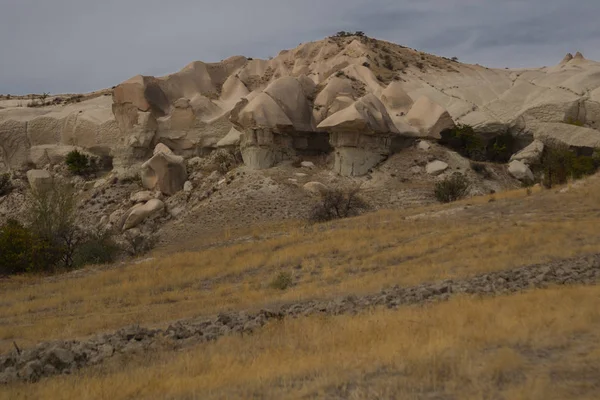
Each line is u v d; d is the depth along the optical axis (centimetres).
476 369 742
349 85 5969
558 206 2798
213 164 5766
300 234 2936
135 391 847
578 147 5922
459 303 1259
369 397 686
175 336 1270
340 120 5028
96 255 3466
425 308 1273
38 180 6444
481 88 7581
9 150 7275
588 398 634
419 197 4541
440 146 5628
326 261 2367
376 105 5288
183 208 5100
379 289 1745
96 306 2006
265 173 5069
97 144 6900
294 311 1459
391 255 2291
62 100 8450
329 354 922
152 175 5519
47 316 1888
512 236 2264
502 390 678
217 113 6725
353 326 1124
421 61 8675
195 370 941
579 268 1683
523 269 1755
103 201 5794
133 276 2491
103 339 1264
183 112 6500
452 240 2373
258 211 4462
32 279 2838
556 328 932
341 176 5062
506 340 890
